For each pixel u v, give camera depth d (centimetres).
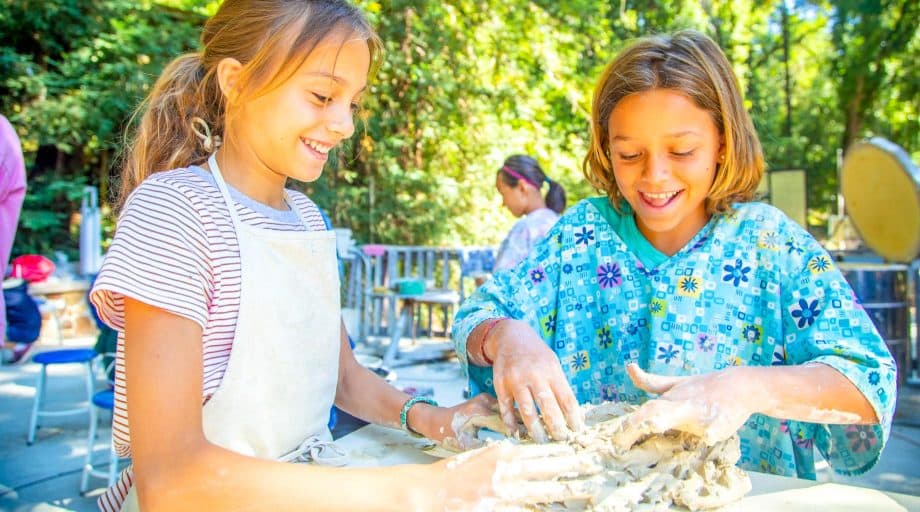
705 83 119
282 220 118
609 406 125
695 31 128
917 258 420
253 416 108
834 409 107
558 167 973
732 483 104
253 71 105
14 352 586
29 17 795
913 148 1387
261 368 108
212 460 91
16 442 394
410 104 899
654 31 165
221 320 105
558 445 107
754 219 133
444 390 488
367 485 94
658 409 104
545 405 113
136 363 92
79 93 811
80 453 378
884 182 413
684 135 119
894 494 106
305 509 90
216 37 114
